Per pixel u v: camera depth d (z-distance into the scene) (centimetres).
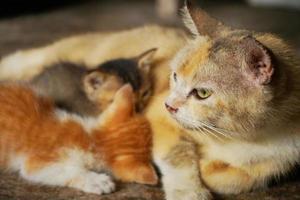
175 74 62
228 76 59
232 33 63
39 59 86
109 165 66
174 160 65
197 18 65
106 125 67
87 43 85
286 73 60
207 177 64
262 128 61
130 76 76
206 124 60
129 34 83
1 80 81
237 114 59
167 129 66
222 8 165
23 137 65
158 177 67
